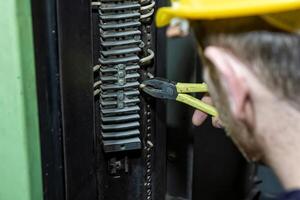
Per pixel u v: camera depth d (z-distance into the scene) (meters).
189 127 1.16
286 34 0.49
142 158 0.97
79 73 0.83
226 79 0.51
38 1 0.76
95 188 0.90
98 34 0.88
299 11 0.48
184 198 1.21
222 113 0.57
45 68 0.79
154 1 0.91
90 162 0.88
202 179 1.14
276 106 0.51
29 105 0.77
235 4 0.49
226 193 1.15
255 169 1.12
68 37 0.80
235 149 1.12
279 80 0.50
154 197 1.01
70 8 0.79
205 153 1.12
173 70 1.15
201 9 0.50
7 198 0.84
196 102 0.91
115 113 0.90
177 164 1.19
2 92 0.77
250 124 0.54
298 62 0.49
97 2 0.86
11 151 0.80
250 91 0.51
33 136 0.79
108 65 0.88
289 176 0.53
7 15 0.72
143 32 0.91
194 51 1.10
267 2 0.48
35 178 0.81
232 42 0.51
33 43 0.76
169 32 0.57
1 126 0.79
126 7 0.87
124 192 0.97
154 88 0.92
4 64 0.75
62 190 0.85
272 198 1.08
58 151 0.83
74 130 0.84
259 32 0.50
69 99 0.83
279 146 0.53
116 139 0.91
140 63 0.91
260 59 0.50
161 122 0.97
